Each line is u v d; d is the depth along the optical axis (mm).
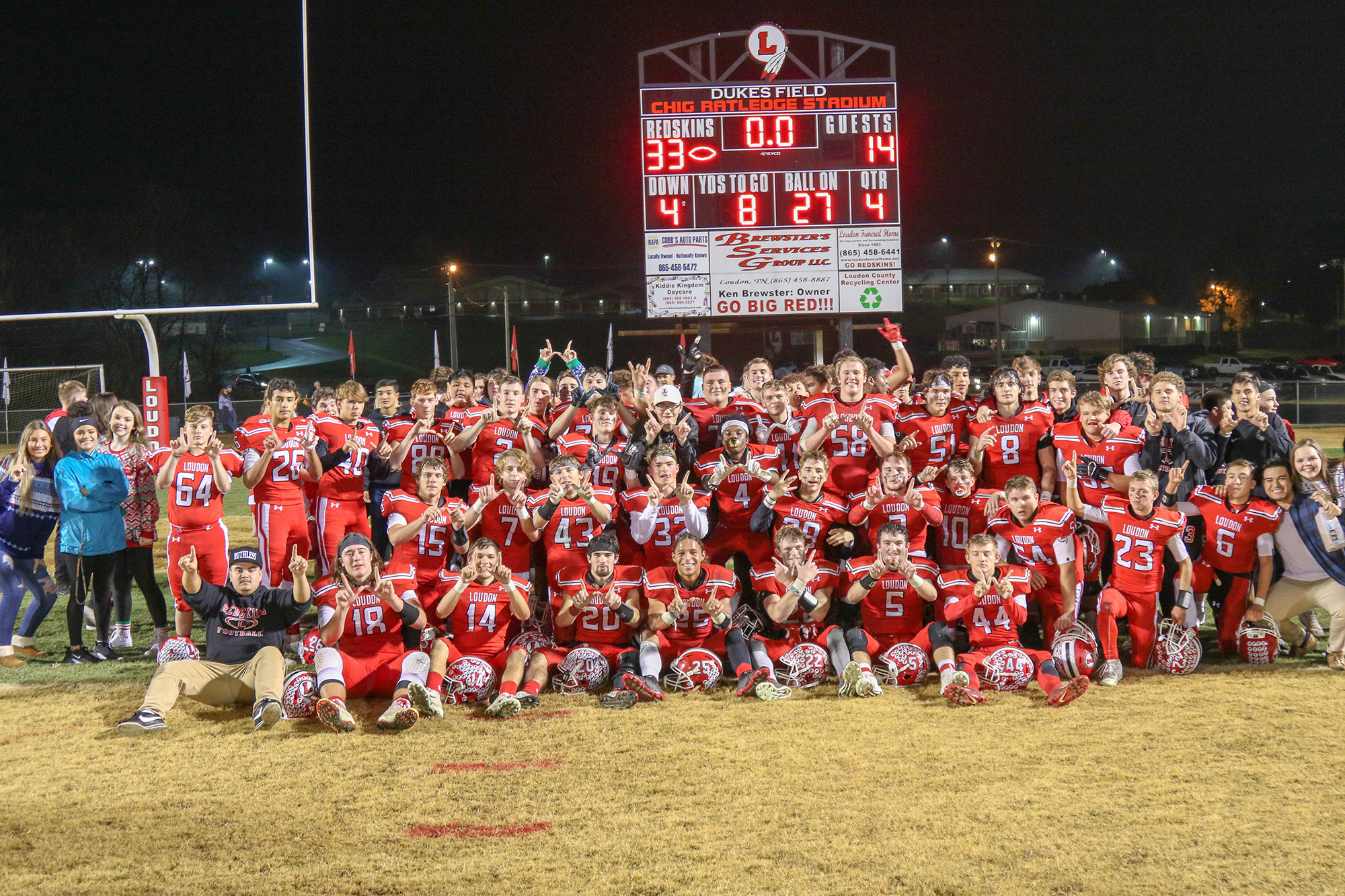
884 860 4090
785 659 6742
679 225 15062
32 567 7750
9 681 7117
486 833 4461
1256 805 4547
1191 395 31953
